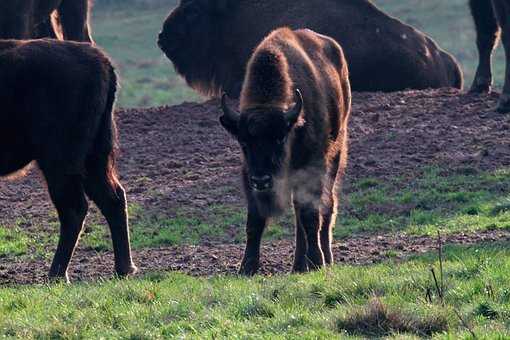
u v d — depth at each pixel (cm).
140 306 3253
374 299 2903
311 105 4000
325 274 3500
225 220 5159
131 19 16950
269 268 4200
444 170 5541
